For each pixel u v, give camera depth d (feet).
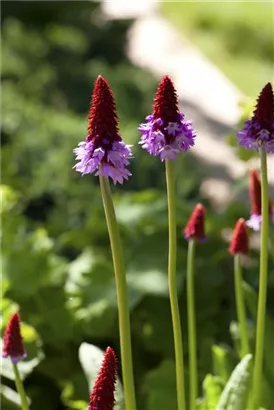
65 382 14.42
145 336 15.67
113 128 8.71
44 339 14.98
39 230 16.39
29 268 15.47
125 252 16.58
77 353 15.23
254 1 68.54
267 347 13.32
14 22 32.37
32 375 15.11
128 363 9.76
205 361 14.70
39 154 22.52
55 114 24.59
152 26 61.93
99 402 8.44
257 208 12.66
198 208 12.31
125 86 30.30
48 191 21.56
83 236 17.65
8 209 17.34
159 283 15.62
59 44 32.40
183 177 22.81
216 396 12.04
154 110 9.23
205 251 17.42
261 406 12.64
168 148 9.19
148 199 18.10
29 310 15.38
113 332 15.64
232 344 16.21
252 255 17.98
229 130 38.83
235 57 54.75
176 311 10.23
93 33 36.58
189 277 12.63
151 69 49.90
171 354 15.60
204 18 63.21
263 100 9.81
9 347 9.96
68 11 35.68
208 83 47.80
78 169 8.81
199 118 40.88
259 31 60.13
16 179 20.13
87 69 31.68
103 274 15.62
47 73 29.12
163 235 17.10
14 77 28.96
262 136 9.83
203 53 55.01
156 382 14.08
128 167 23.44
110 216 9.14
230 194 27.84
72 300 15.19
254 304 13.82
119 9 66.18
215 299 16.52
